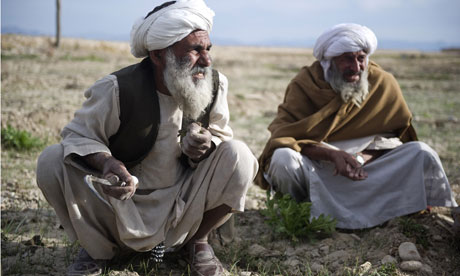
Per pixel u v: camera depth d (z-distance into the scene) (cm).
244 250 348
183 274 297
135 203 291
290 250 352
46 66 1859
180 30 268
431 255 339
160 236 286
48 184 269
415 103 1375
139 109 276
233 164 285
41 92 1170
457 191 476
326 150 376
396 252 332
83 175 274
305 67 418
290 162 376
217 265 302
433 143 768
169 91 282
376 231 373
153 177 295
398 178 387
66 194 270
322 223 362
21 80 1328
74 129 275
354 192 391
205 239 309
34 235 355
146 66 287
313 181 376
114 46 3075
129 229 276
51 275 298
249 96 1345
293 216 370
